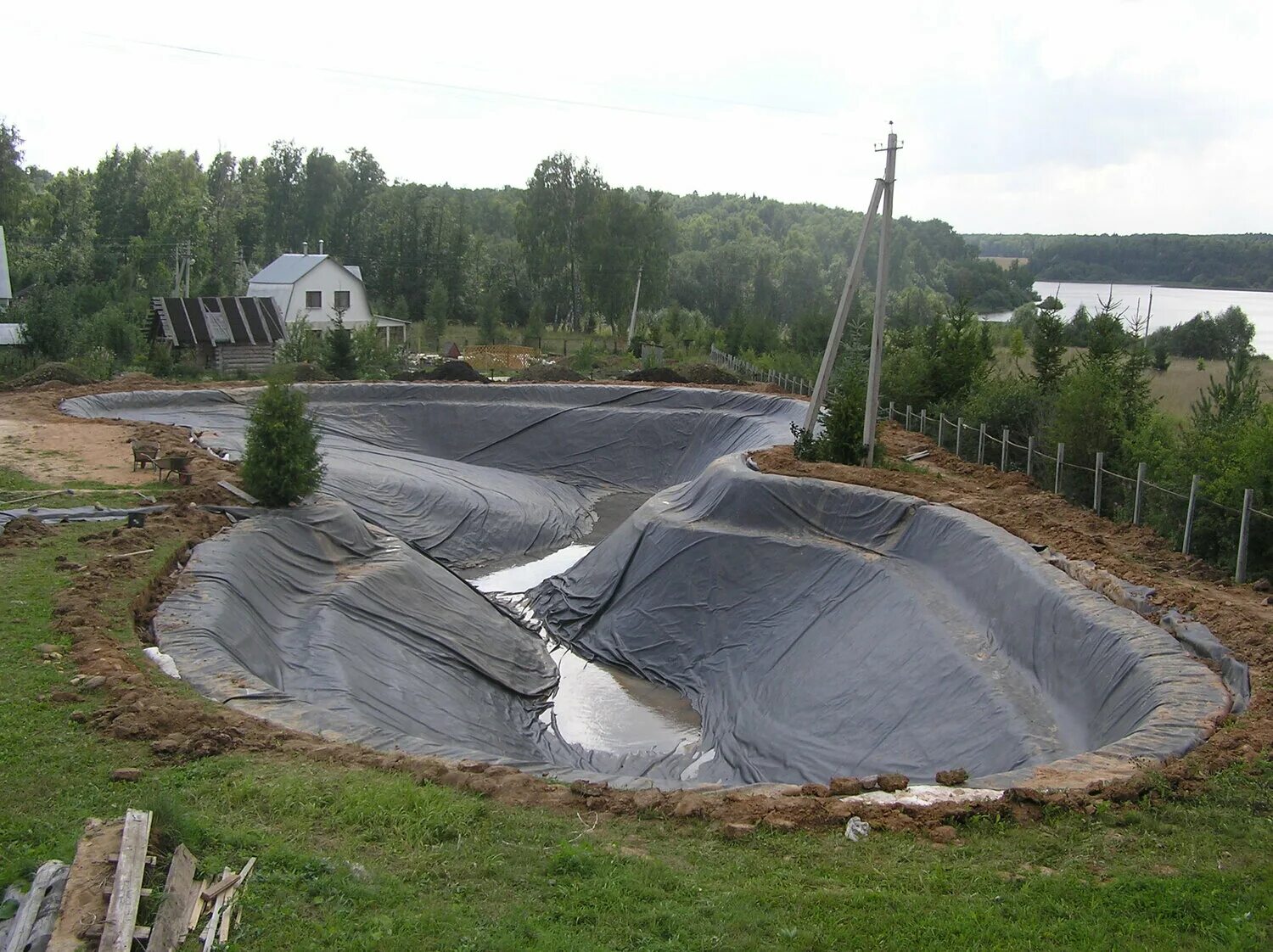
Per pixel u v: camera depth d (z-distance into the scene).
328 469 30.16
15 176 66.50
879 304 23.98
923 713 15.21
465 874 7.90
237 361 50.53
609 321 77.69
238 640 15.21
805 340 55.88
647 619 22.89
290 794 9.01
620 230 75.62
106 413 32.34
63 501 20.50
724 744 17.94
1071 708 13.38
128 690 11.45
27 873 7.19
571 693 21.05
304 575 19.69
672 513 24.83
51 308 43.59
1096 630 13.70
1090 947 7.10
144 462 23.22
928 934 7.26
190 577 16.72
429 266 82.12
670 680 21.47
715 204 165.25
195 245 76.88
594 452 38.12
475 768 10.45
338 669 16.28
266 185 94.56
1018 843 8.70
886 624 17.83
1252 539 16.48
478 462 37.62
